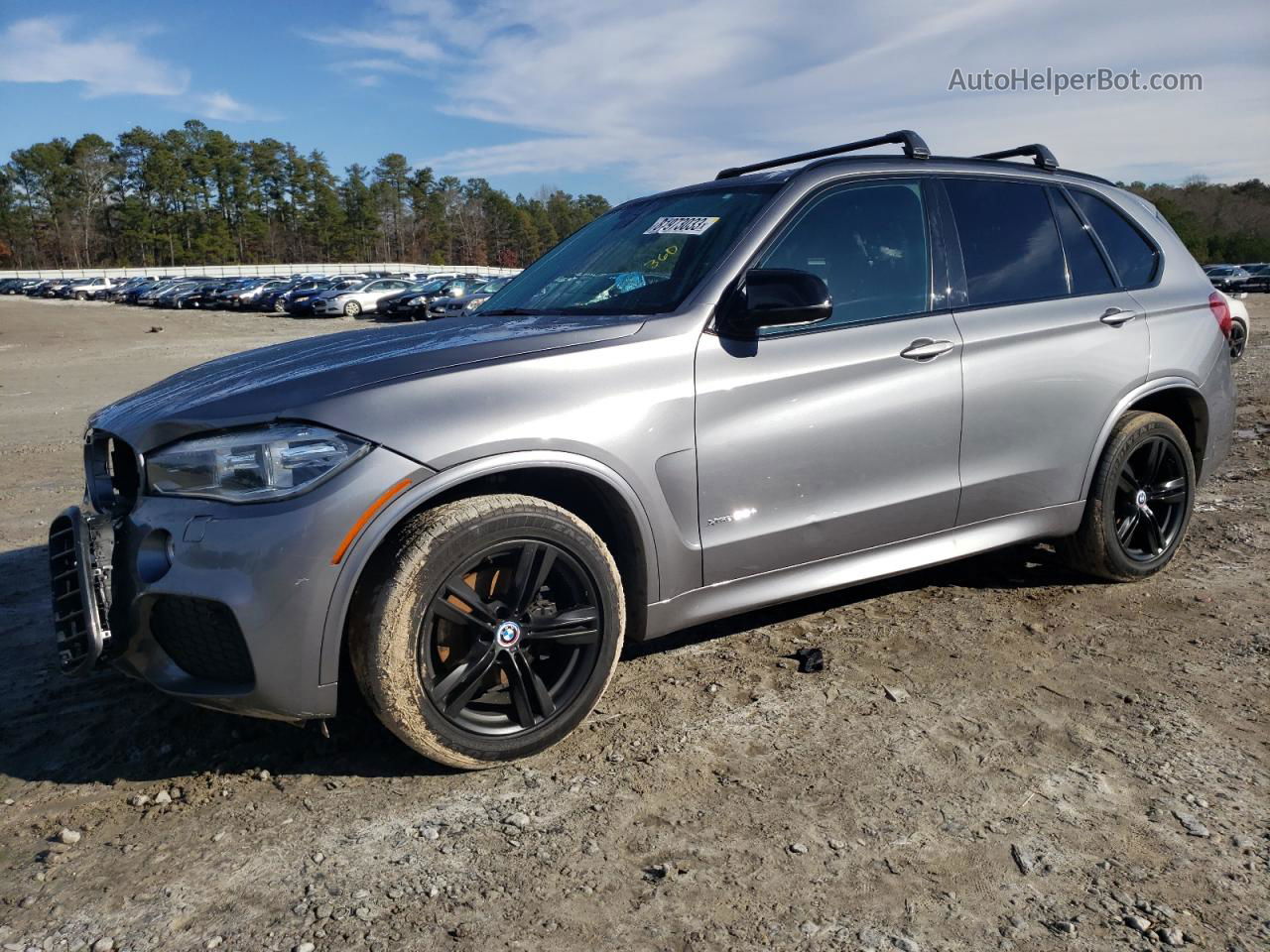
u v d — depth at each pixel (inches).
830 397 124.6
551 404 106.3
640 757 109.5
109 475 116.7
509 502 103.7
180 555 97.9
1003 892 85.0
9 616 164.4
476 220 6328.7
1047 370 143.9
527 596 106.1
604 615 111.0
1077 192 159.3
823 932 80.5
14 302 2465.6
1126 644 138.2
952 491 136.9
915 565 136.6
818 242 128.6
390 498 97.8
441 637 105.0
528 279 149.8
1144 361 155.5
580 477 110.0
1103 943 78.4
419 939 80.7
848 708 119.9
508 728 107.6
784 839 93.5
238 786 106.3
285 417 98.3
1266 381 400.2
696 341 116.3
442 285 1390.3
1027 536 148.1
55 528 111.5
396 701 99.4
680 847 92.7
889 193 136.8
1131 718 116.3
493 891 87.0
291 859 92.6
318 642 96.7
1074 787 101.5
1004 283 144.6
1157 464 161.0
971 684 126.0
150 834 97.7
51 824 100.3
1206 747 109.3
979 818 96.3
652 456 112.3
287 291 1813.5
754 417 119.2
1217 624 144.4
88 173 5295.3
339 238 5639.8
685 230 133.3
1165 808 97.4
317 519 95.3
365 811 100.5
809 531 125.4
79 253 5324.8
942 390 133.4
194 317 1627.7
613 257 138.9
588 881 88.0
